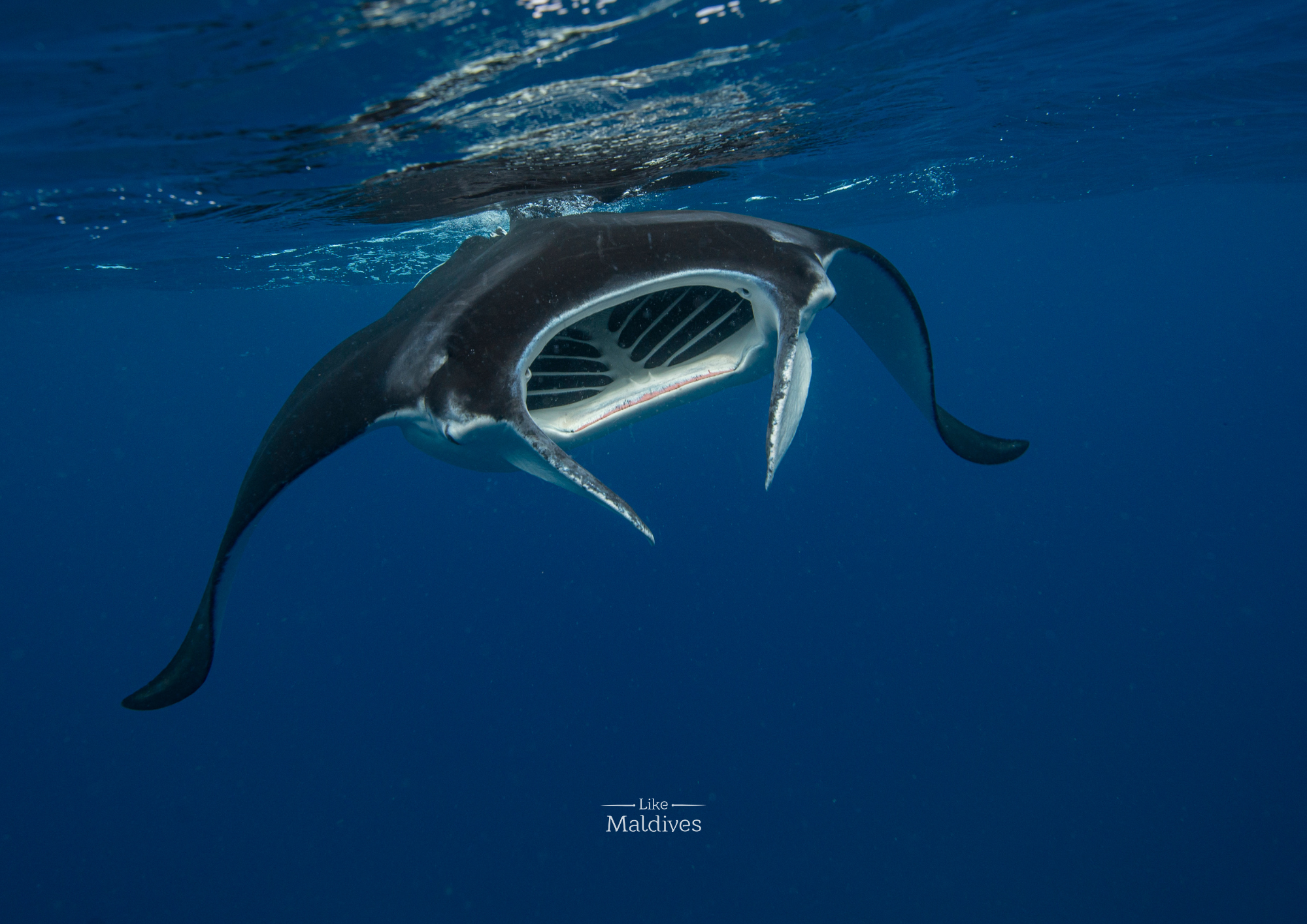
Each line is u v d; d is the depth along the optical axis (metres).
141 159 4.95
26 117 3.98
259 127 4.50
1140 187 19.62
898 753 16.61
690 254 2.54
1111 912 12.01
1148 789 14.49
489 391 2.20
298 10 3.07
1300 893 11.56
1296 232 40.75
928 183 13.55
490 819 16.05
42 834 17.53
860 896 13.17
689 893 13.58
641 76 4.71
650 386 2.86
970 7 4.75
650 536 1.79
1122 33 5.84
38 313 20.27
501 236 3.84
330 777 18.67
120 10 2.92
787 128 7.09
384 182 6.19
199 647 2.67
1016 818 14.38
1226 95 8.80
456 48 3.72
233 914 14.09
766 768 16.69
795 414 2.27
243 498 2.52
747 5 4.06
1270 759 14.52
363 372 2.69
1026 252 42.03
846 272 3.13
